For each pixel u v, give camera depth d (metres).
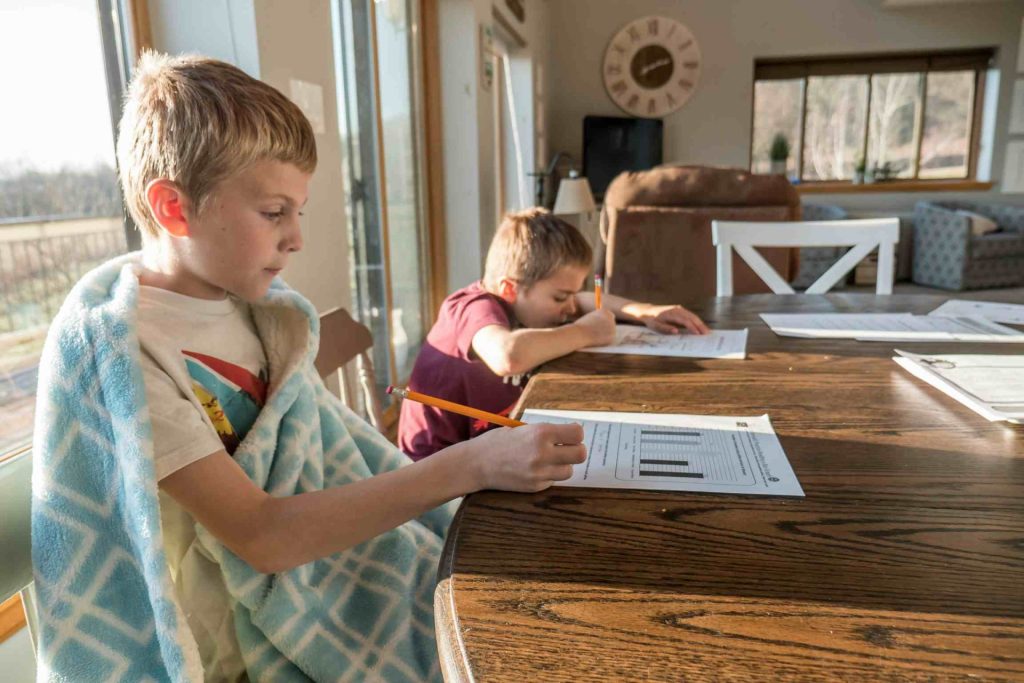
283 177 0.71
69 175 1.32
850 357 1.13
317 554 0.64
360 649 0.81
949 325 1.34
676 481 0.66
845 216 6.17
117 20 1.49
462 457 0.66
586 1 6.94
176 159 0.67
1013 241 5.90
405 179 3.41
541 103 6.40
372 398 1.44
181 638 0.61
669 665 0.41
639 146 6.97
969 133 7.07
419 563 0.90
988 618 0.45
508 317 1.40
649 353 1.17
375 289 2.91
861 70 7.02
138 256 0.80
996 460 0.70
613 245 3.11
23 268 1.20
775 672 0.40
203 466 0.65
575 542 0.55
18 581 0.71
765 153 7.29
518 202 6.02
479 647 0.43
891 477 0.67
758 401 0.91
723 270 2.07
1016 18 6.61
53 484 0.65
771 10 6.81
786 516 0.59
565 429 0.67
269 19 1.66
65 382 0.65
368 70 2.78
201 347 0.77
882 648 0.42
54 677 0.65
